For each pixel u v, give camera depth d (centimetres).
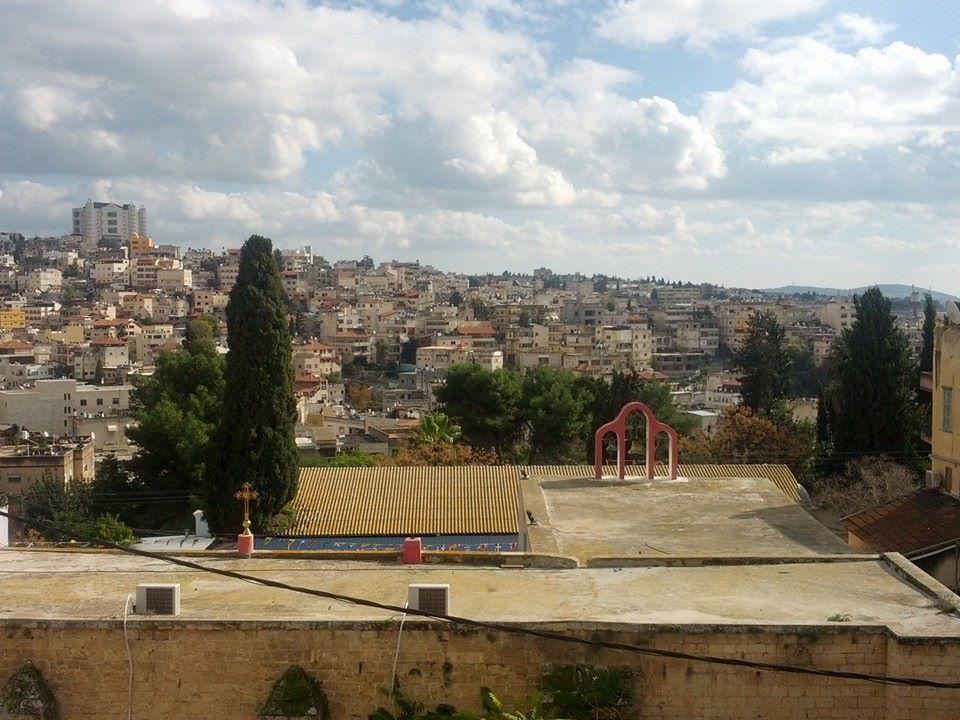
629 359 17175
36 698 1569
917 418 5894
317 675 1589
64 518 5331
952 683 1462
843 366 6122
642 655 1564
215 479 4597
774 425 7194
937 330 3083
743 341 10775
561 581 1923
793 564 2006
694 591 1836
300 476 4969
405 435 9256
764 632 1552
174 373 7088
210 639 1597
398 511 4562
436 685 1585
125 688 1603
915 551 2589
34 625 1606
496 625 1391
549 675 1569
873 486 5041
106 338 18075
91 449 8138
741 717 1551
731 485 3089
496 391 7862
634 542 2430
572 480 3169
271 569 2030
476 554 2077
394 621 1588
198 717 1598
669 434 3200
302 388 14325
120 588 1888
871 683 1541
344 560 2119
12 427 10250
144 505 6016
